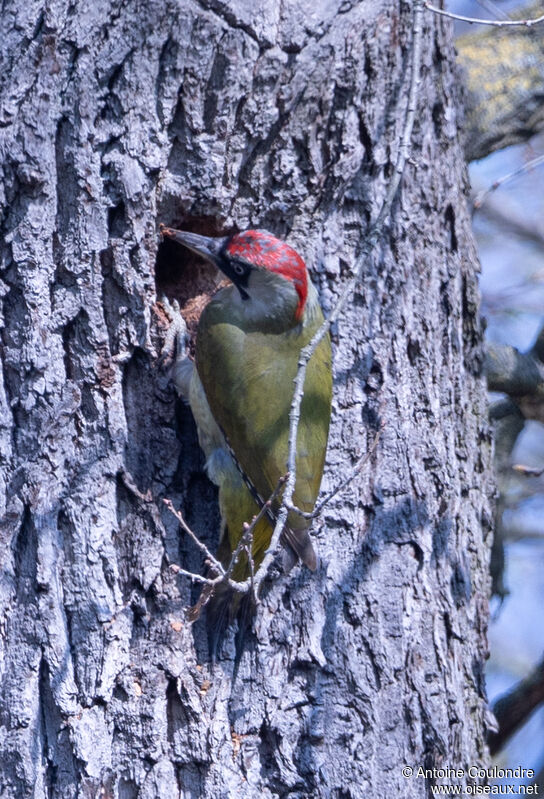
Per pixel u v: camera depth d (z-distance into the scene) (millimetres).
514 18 15508
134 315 9727
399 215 10633
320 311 10383
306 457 9773
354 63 10242
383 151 10508
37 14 9578
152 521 9602
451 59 11531
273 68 9938
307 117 10148
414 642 9992
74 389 9539
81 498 9445
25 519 9375
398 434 10344
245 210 10281
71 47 9578
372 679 9750
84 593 9305
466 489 11133
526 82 14711
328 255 10406
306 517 8094
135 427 9758
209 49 9750
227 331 10242
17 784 9047
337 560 9930
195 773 9250
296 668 9664
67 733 9094
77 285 9609
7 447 9469
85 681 9195
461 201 11648
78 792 9023
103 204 9648
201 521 10008
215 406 10094
